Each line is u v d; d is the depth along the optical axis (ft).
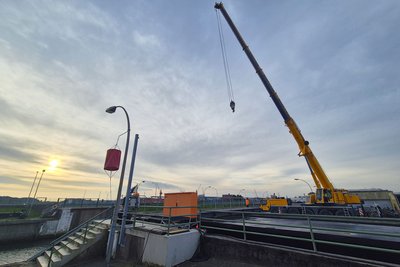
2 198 121.08
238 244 26.61
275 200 76.07
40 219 87.56
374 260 20.07
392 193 152.66
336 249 22.90
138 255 29.30
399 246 19.71
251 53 69.31
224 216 49.14
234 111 59.98
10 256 69.87
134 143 33.88
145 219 43.14
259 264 24.17
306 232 25.39
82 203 117.19
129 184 33.09
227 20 73.87
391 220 17.94
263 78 66.28
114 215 28.96
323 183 57.31
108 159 31.99
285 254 22.80
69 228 94.38
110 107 32.99
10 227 79.66
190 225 34.12
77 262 31.40
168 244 26.12
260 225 30.68
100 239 34.55
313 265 20.88
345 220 20.39
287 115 61.82
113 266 28.07
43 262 31.17
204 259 27.76
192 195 37.65
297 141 60.34
